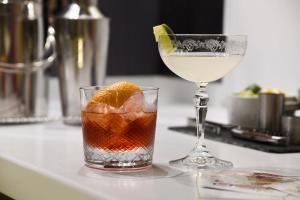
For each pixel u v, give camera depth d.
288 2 1.42
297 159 0.86
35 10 1.20
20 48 1.19
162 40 0.77
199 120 0.84
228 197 0.63
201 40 0.77
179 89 1.91
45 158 0.83
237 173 0.74
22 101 1.20
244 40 0.78
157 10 2.01
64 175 0.73
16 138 1.01
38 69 1.22
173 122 1.26
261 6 1.50
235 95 1.15
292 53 1.41
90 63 1.20
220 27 1.72
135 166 0.76
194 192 0.66
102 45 1.21
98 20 1.19
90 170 0.76
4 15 1.18
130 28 1.96
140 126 0.76
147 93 0.76
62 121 1.24
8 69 1.19
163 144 0.97
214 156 0.86
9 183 0.83
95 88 0.77
